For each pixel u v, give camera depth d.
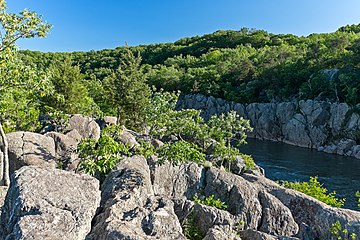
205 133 22.23
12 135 12.03
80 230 5.05
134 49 144.38
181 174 11.14
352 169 36.38
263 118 67.31
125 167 9.55
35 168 5.92
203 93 81.81
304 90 61.81
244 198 9.48
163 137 23.98
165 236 5.82
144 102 28.39
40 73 11.47
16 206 4.95
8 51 10.21
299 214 9.57
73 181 5.86
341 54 64.94
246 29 155.50
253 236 7.22
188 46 149.12
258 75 77.62
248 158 22.48
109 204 6.69
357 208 23.22
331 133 54.28
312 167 37.44
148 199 7.48
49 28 10.52
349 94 53.03
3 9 9.88
